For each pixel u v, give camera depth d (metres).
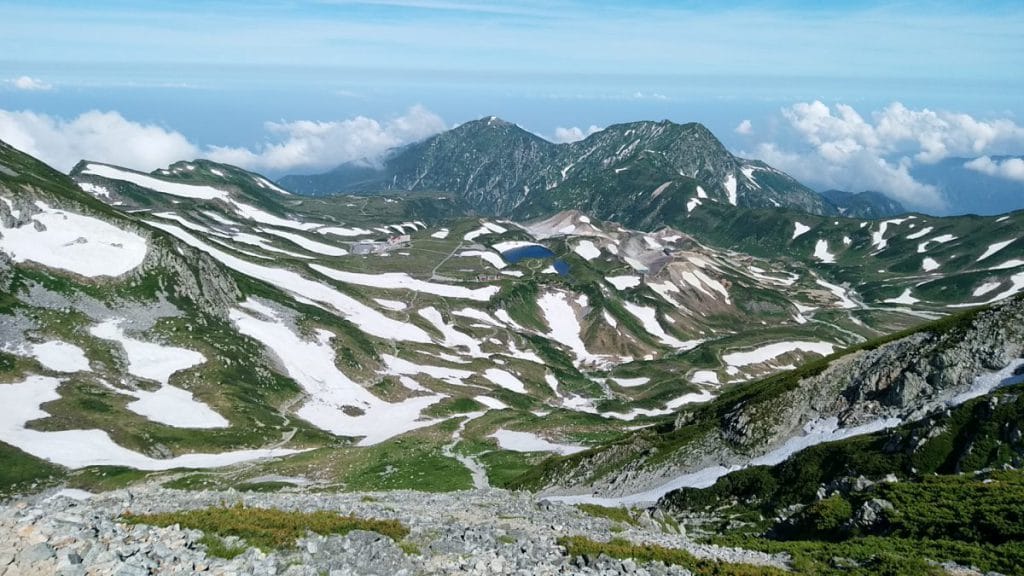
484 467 108.00
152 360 135.62
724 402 90.56
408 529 29.91
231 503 34.84
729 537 40.31
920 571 28.88
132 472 93.06
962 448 51.94
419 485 92.94
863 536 38.28
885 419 66.06
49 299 137.50
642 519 46.94
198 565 21.22
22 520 23.05
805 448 65.69
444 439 129.75
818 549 34.84
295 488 89.94
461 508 44.84
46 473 88.56
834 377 77.81
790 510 52.56
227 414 125.75
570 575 24.69
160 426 113.06
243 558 22.53
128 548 21.19
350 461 108.12
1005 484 39.22
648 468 77.56
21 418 102.06
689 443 79.25
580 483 82.00
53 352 124.06
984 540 33.41
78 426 104.69
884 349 77.50
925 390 66.75
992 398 53.94
